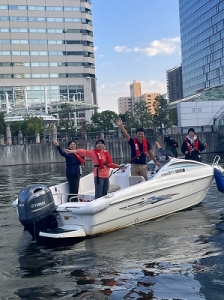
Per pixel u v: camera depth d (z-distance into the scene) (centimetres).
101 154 799
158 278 516
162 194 861
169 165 888
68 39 9025
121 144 4666
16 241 741
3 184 1881
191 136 1070
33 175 2455
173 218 870
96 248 668
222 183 1009
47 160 4553
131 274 534
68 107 6612
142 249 649
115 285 499
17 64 8694
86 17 9162
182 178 913
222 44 9388
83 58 9138
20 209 690
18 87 8688
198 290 474
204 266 552
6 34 8625
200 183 969
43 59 8862
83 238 727
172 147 1110
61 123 6219
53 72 8925
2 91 8612
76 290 489
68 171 851
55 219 739
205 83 10438
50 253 654
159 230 770
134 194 788
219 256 591
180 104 4912
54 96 8919
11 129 5488
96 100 9444
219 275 517
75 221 726
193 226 791
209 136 4828
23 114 6053
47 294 480
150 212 842
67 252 655
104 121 6038
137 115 6100
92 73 9300
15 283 521
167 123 5725
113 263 585
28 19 8750
